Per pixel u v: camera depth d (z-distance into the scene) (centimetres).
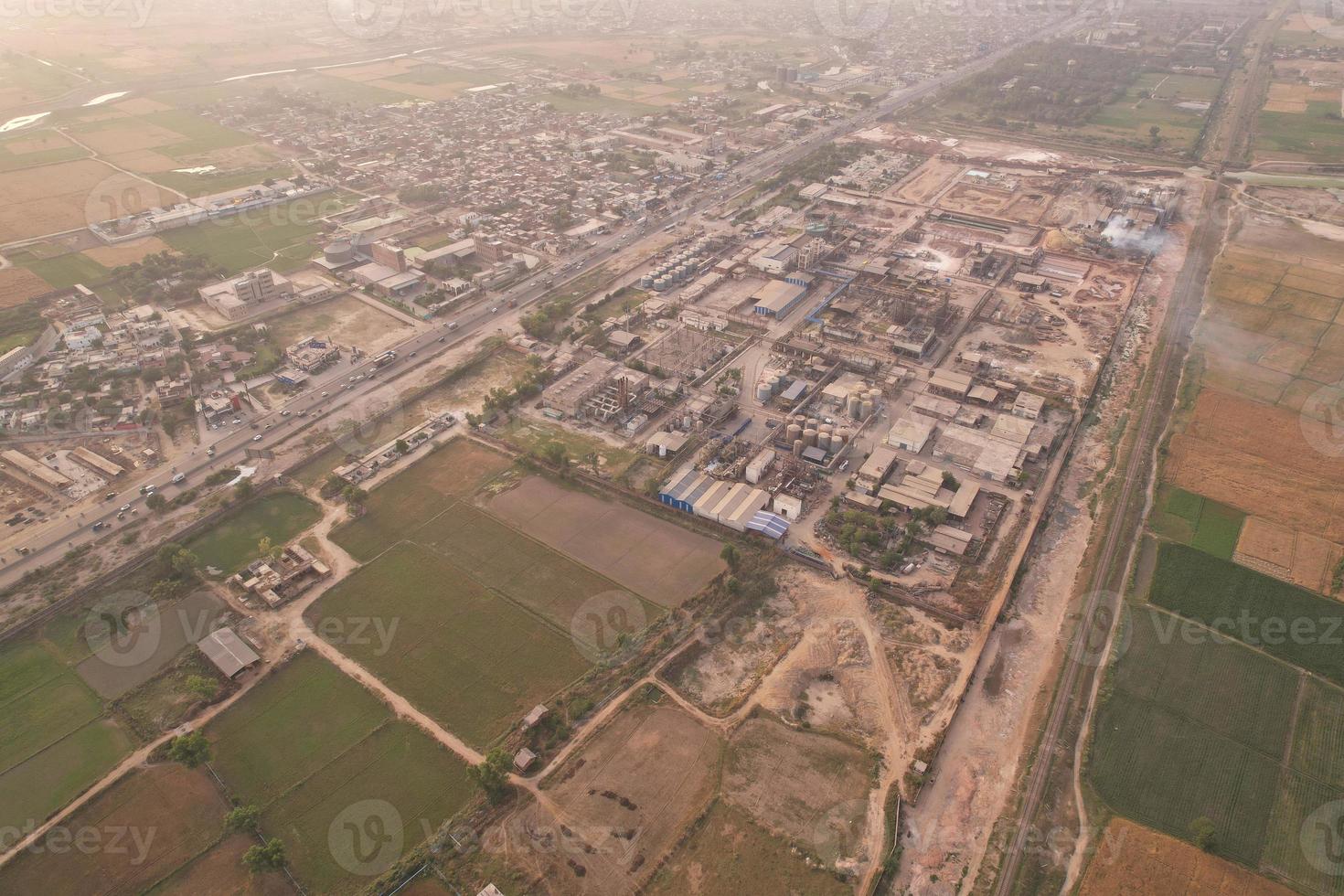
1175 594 12538
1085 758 10150
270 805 9812
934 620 12231
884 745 10412
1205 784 9825
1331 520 14025
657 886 8888
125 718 10912
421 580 13150
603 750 10388
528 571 13312
